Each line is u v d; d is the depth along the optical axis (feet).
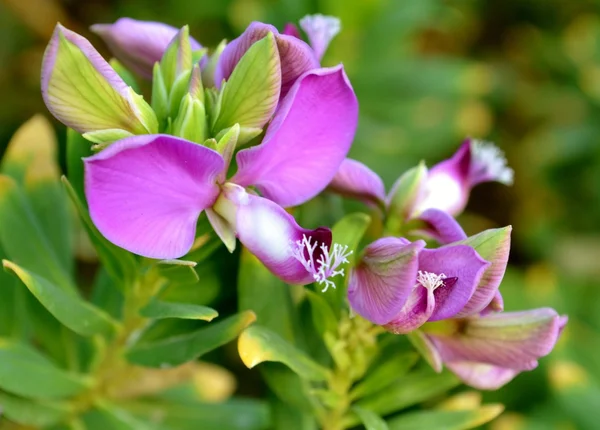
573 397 0.68
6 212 0.55
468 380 0.51
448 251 0.46
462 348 0.49
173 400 0.61
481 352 0.49
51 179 0.59
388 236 0.50
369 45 0.90
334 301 0.50
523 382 0.81
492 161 0.54
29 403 0.56
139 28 0.50
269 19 0.86
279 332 0.52
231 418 0.61
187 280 0.49
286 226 0.46
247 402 0.62
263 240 0.46
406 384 0.53
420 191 0.51
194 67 0.46
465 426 0.52
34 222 0.56
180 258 0.50
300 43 0.46
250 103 0.46
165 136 0.44
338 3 0.85
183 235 0.46
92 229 0.50
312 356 0.54
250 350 0.48
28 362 0.54
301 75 0.46
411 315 0.46
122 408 0.59
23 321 0.58
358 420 0.53
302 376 0.50
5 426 0.62
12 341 0.55
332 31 0.52
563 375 0.68
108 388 0.57
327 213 0.59
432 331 0.49
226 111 0.46
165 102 0.47
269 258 0.46
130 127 0.46
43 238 0.56
